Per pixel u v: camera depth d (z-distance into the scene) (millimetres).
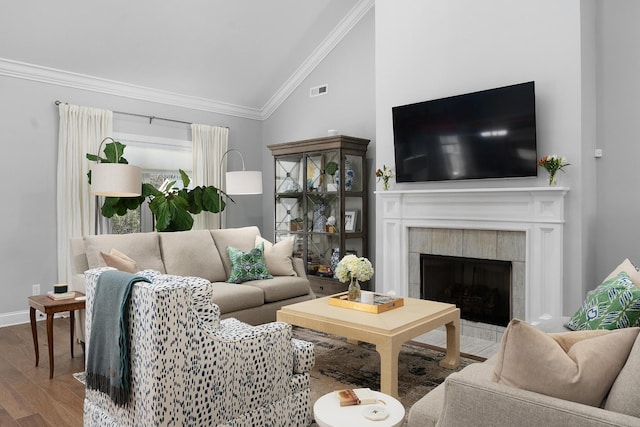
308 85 6426
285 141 6781
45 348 3908
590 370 1338
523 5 4000
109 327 1999
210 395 1959
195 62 5652
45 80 4891
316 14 5660
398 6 4871
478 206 4230
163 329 1803
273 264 4637
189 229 5379
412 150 4691
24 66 4695
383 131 5031
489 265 4285
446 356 3379
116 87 5430
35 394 2934
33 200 4820
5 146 4645
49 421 2570
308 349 2375
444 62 4512
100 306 2066
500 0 4137
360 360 3469
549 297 3832
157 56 5332
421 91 4695
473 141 4246
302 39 5984
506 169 4047
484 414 1389
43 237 4883
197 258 4297
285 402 2268
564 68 3783
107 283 2055
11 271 4688
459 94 4410
